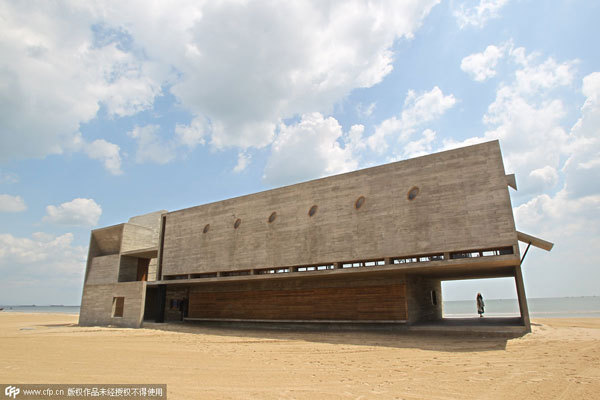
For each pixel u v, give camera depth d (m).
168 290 30.42
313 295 22.11
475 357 11.65
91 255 34.97
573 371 9.52
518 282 17.14
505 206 15.59
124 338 18.84
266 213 22.88
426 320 21.84
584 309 71.19
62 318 46.91
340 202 20.08
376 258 18.41
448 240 16.53
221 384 8.55
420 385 8.35
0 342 16.69
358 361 11.57
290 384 8.57
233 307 25.23
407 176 18.30
